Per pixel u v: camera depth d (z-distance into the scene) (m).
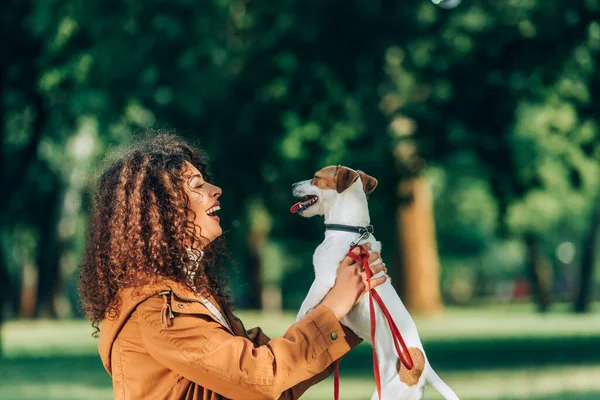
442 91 17.91
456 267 65.06
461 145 18.08
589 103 18.25
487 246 57.69
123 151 3.52
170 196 3.24
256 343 3.60
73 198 38.34
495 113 17.48
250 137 17.59
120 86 17.12
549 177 20.41
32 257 44.25
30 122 21.70
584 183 20.36
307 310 4.86
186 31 17.16
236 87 17.41
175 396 3.07
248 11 18.34
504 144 18.08
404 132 20.14
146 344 3.06
